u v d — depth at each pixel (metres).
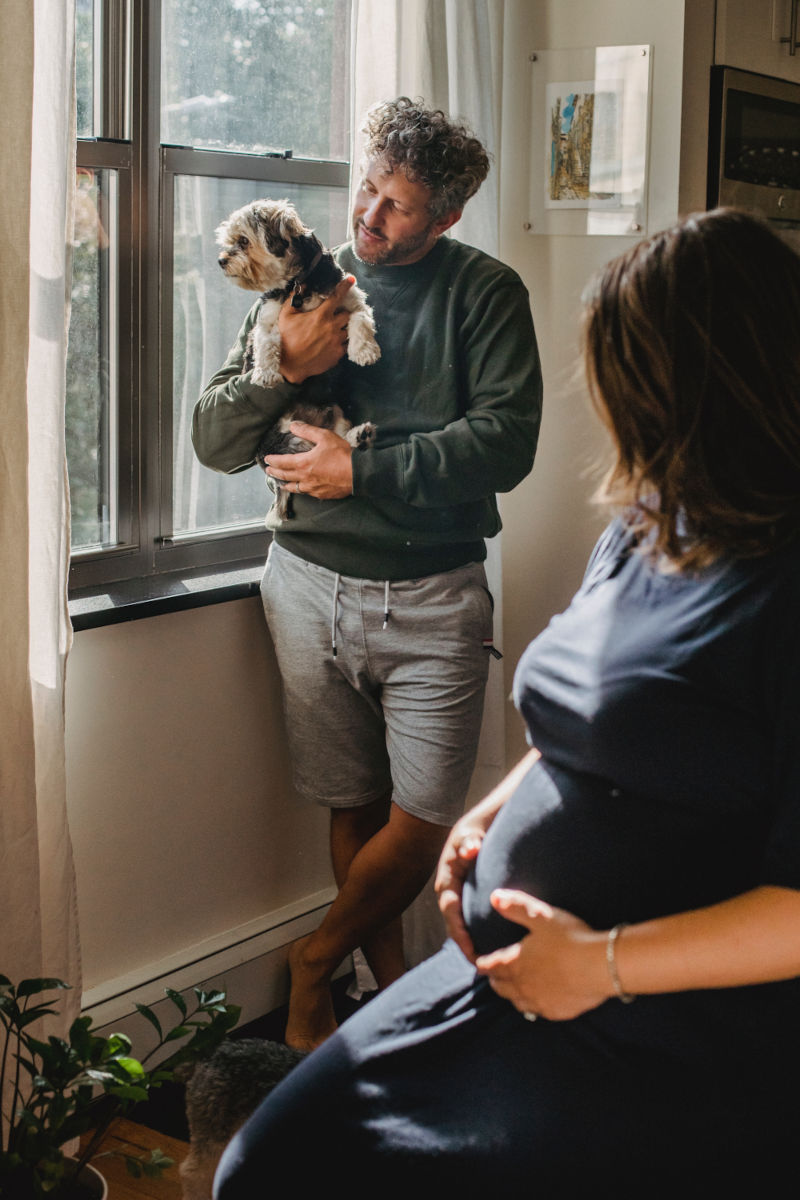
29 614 1.85
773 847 0.98
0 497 1.76
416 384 2.19
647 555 1.07
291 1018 2.40
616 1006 1.05
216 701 2.40
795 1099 1.03
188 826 2.39
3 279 1.72
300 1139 1.16
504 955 1.09
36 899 1.86
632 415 1.05
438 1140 1.09
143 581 2.37
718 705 1.02
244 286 2.07
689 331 1.00
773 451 1.01
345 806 2.40
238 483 2.59
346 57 2.63
